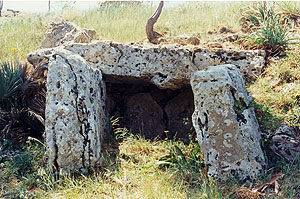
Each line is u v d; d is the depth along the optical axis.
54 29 8.46
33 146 5.67
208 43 7.40
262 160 4.62
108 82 7.15
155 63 6.35
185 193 4.23
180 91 7.11
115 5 11.95
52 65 5.01
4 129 5.88
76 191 4.36
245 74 6.52
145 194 4.20
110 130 6.09
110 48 6.43
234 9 9.43
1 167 5.06
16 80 6.38
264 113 5.55
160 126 6.94
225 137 4.57
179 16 10.23
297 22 8.18
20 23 11.13
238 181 4.46
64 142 4.72
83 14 11.33
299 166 4.64
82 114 4.87
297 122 5.31
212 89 4.66
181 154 5.02
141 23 9.73
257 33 7.26
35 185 4.64
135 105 7.10
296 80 6.12
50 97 4.89
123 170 4.84
